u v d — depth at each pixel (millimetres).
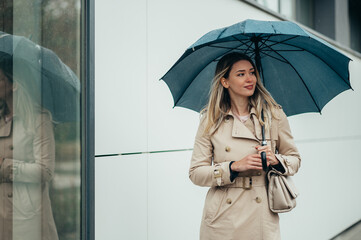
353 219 6992
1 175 2137
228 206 2346
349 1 7715
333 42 6605
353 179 7020
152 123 3475
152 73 3471
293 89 2711
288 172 2332
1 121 2143
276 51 2596
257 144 2381
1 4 2133
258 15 4957
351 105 7000
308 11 6762
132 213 3266
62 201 2326
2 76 2145
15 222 2184
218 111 2449
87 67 2381
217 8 4246
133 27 3297
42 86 2277
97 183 2992
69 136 2350
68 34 2350
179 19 3770
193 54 2617
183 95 2814
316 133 5902
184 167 3820
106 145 3062
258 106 2412
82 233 2373
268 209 2340
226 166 2305
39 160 2258
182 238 3773
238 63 2389
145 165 3398
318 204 5910
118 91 3162
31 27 2234
